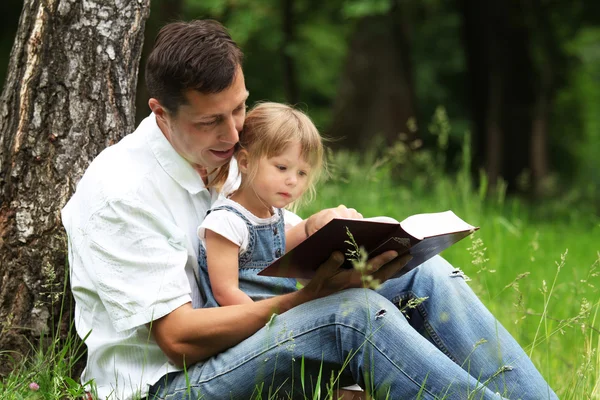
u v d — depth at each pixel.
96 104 6.22
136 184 5.37
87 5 6.20
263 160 5.44
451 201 13.17
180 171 5.50
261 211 5.60
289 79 25.17
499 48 25.16
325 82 30.84
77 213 5.47
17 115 6.14
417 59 31.36
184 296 5.18
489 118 25.33
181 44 5.11
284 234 5.70
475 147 26.22
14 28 26.28
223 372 5.16
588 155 31.20
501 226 11.83
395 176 16.61
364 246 4.91
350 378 5.31
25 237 6.06
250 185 5.51
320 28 29.00
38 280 6.05
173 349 5.18
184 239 5.31
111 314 5.19
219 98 5.11
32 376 5.71
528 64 25.33
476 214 11.35
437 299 5.63
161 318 5.17
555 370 7.10
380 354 4.96
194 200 5.59
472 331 5.57
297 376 5.17
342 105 24.61
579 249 12.52
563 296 8.80
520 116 25.25
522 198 22.31
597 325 7.92
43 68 6.13
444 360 4.92
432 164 14.88
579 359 6.89
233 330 5.14
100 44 6.23
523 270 10.21
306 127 5.49
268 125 5.43
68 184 6.12
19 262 6.05
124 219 5.21
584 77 30.95
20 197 6.09
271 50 26.64
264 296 5.55
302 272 5.03
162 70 5.12
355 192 12.69
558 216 17.97
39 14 6.14
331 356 5.10
